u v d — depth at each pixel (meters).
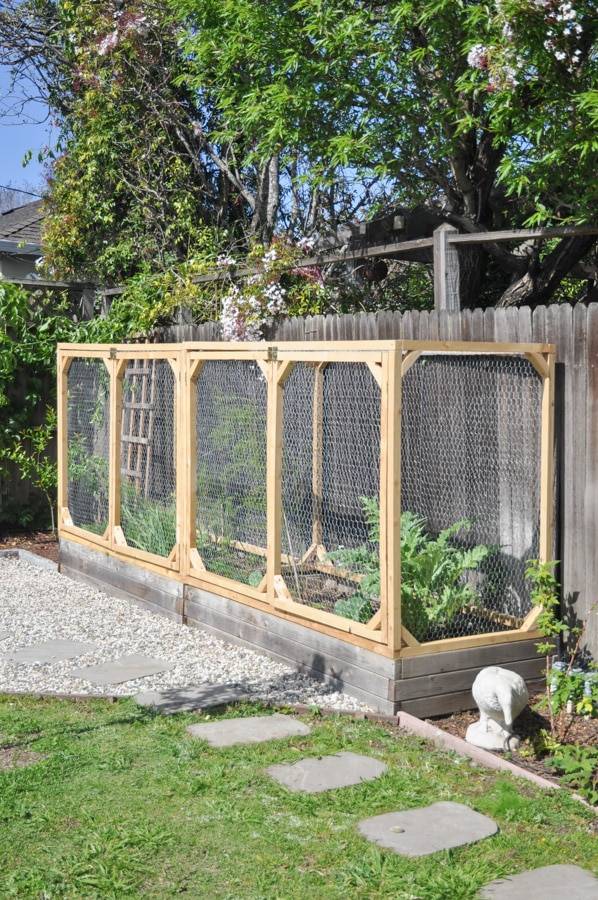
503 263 9.30
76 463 9.32
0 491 11.09
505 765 4.65
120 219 14.30
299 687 5.83
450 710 5.45
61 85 14.66
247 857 3.70
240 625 6.75
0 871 3.56
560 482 5.86
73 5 13.42
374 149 8.66
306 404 7.50
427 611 5.70
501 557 6.10
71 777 4.44
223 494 7.21
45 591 8.62
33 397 11.05
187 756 4.69
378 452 6.83
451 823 4.02
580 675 5.28
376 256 8.98
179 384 7.40
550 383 5.73
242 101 9.57
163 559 7.62
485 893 3.47
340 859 3.70
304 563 7.11
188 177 14.01
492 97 7.39
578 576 5.79
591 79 6.95
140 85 13.36
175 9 11.05
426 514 6.57
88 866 3.60
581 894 3.47
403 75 8.27
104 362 8.43
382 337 7.30
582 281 11.20
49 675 6.16
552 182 7.46
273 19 8.69
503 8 6.69
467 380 6.25
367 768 4.60
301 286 9.86
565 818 4.12
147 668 6.28
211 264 10.65
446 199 10.29
